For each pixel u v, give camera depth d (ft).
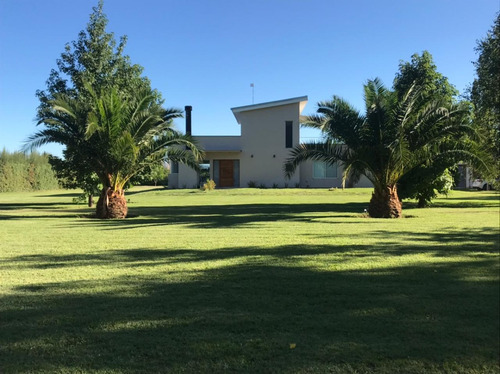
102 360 10.91
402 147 45.44
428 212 55.72
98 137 52.06
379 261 22.70
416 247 27.12
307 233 34.58
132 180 64.95
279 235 33.45
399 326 13.11
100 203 53.93
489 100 60.90
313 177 116.37
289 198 88.79
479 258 23.39
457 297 16.03
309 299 15.93
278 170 114.93
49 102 50.21
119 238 32.63
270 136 114.83
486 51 61.52
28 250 27.35
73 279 19.39
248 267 21.52
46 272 20.88
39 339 12.28
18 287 18.03
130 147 50.44
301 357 11.00
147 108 55.01
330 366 10.52
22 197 116.98
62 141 52.54
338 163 54.13
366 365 10.58
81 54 70.28
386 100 49.29
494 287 17.42
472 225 39.93
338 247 27.30
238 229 37.81
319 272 20.25
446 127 48.26
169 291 17.20
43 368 10.50
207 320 13.74
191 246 28.37
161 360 10.89
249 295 16.51
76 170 65.77
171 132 56.75
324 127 47.70
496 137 61.46
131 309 14.92
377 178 50.80
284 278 19.12
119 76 70.90
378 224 41.39
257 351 11.37
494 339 12.12
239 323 13.46
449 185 64.08
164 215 54.60
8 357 11.12
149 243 29.94
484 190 125.39
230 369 10.39
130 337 12.38
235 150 114.32
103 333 12.70
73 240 31.78
